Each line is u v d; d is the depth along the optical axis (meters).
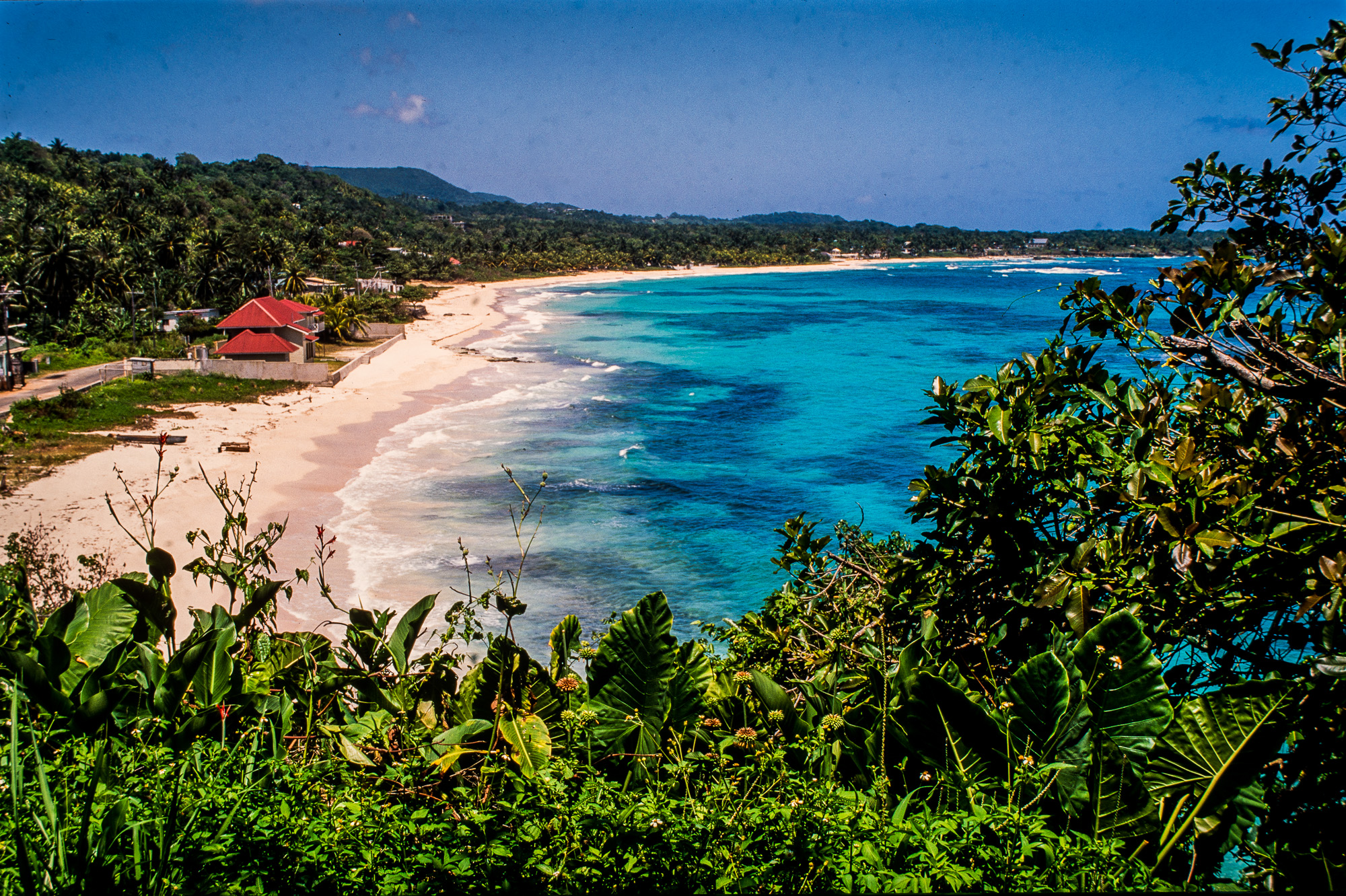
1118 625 4.09
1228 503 3.85
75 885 3.20
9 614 5.94
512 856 3.44
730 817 3.64
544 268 180.00
